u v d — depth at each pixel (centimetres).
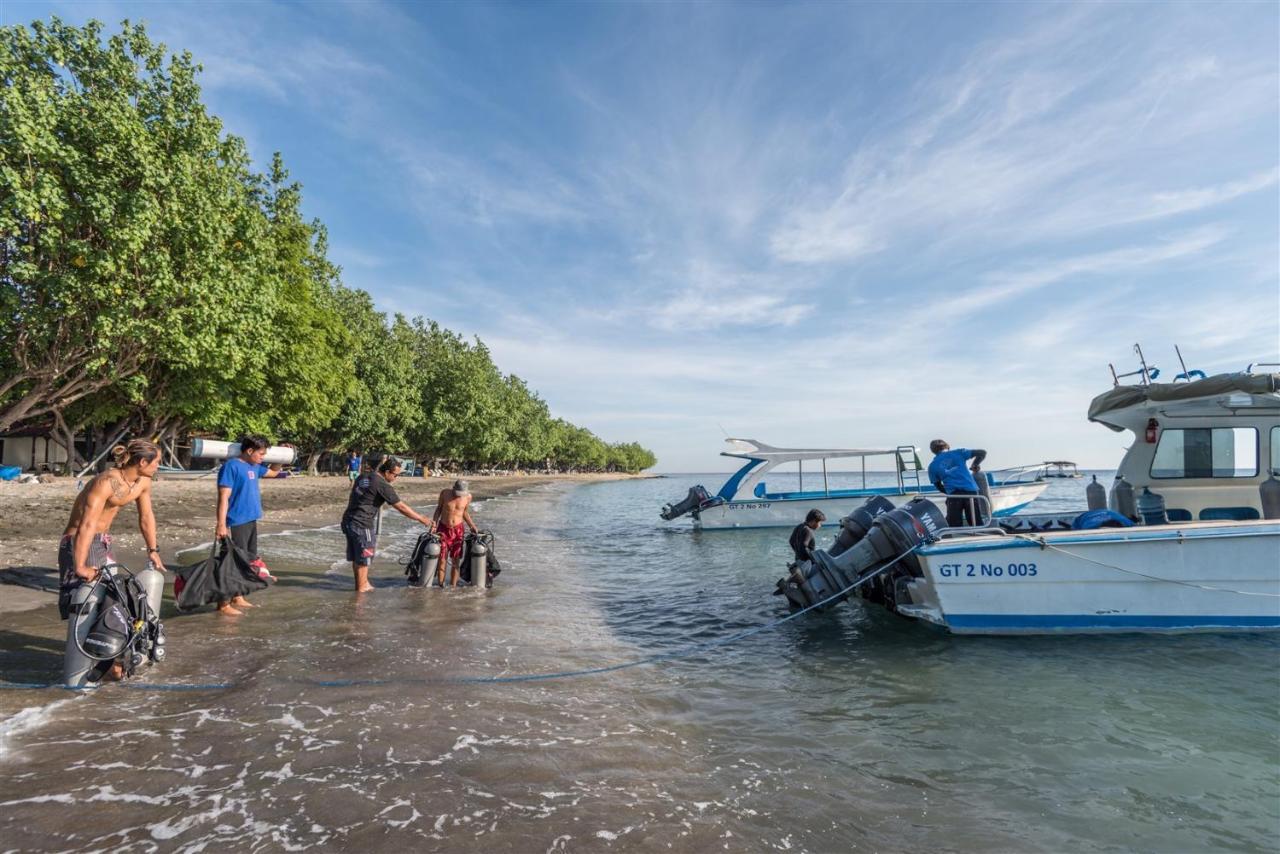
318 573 1063
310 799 338
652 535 2045
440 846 301
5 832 299
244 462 780
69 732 412
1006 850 328
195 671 541
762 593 1054
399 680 539
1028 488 2052
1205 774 416
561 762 401
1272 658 658
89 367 1964
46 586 810
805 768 414
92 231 1842
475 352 8512
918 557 784
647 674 611
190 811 323
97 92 1898
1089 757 439
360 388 4903
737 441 2100
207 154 2141
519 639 698
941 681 598
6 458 3597
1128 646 702
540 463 14925
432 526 1009
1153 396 838
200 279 2011
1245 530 722
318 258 3731
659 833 324
